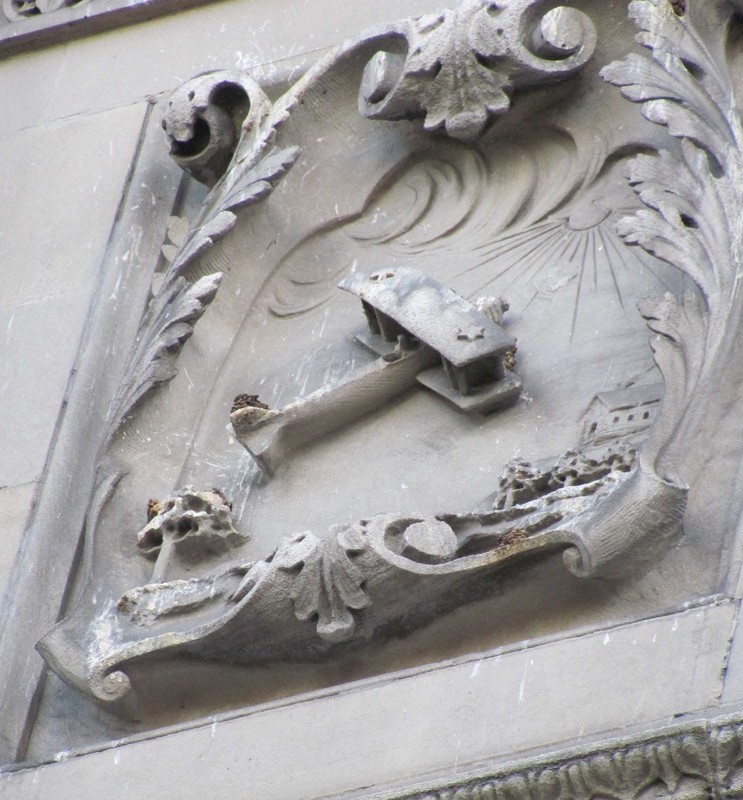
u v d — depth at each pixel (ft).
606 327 47.96
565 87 51.57
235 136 53.98
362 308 50.78
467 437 47.14
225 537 46.57
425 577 41.96
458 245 51.62
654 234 45.78
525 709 39.88
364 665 43.09
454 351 46.75
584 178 51.19
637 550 41.09
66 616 46.09
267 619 42.93
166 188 55.47
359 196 53.26
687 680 38.88
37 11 61.67
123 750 43.37
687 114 47.83
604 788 37.70
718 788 36.94
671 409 42.80
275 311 51.85
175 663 44.09
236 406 48.37
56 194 56.59
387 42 53.16
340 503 46.96
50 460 50.03
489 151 52.75
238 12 58.65
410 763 40.11
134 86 58.59
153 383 49.06
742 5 49.93
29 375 52.19
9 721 45.37
